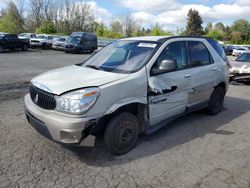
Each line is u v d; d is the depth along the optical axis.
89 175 3.41
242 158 4.00
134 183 3.27
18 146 4.09
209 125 5.41
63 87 3.47
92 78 3.72
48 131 3.48
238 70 9.86
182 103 4.83
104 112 3.52
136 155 3.97
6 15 54.91
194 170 3.61
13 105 6.23
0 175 3.31
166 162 3.80
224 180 3.38
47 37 28.55
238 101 7.62
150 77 4.10
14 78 9.68
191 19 84.06
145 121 4.17
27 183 3.18
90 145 3.56
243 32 82.00
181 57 4.82
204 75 5.28
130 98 3.82
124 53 4.58
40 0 55.44
